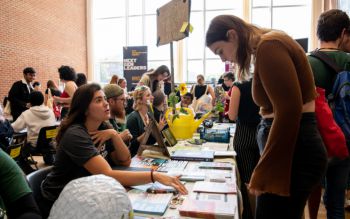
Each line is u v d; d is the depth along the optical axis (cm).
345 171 159
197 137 255
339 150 145
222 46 116
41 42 791
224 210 102
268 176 104
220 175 145
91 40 1052
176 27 237
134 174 129
